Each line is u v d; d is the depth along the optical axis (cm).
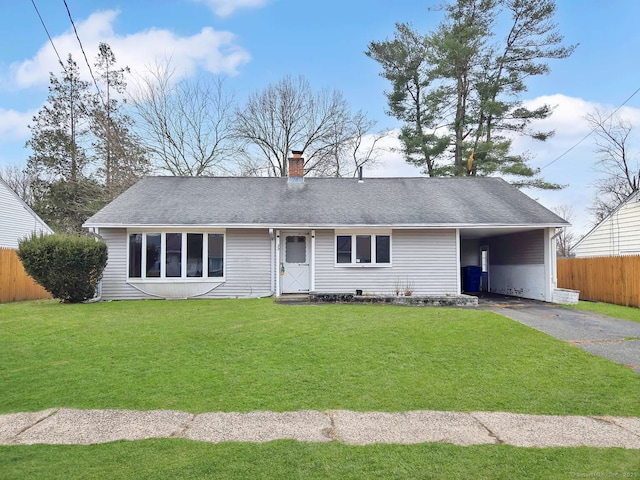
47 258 1362
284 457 420
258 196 1723
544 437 475
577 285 1792
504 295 1900
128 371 697
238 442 458
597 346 862
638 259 1437
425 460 416
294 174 1877
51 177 3191
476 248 2166
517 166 2567
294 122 3259
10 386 632
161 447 445
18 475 382
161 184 1812
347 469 396
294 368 716
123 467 399
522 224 1523
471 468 399
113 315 1138
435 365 736
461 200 1727
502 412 551
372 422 516
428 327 977
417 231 1593
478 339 884
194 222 1480
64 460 415
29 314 1162
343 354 788
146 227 1491
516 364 743
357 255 1579
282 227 1497
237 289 1550
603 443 460
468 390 628
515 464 409
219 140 3092
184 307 1274
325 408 562
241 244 1558
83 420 520
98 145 3089
